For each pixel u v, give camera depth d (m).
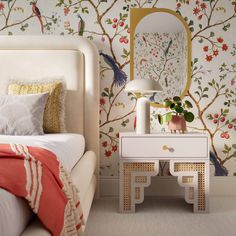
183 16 3.06
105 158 3.11
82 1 3.06
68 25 3.07
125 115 3.10
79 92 2.92
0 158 1.22
